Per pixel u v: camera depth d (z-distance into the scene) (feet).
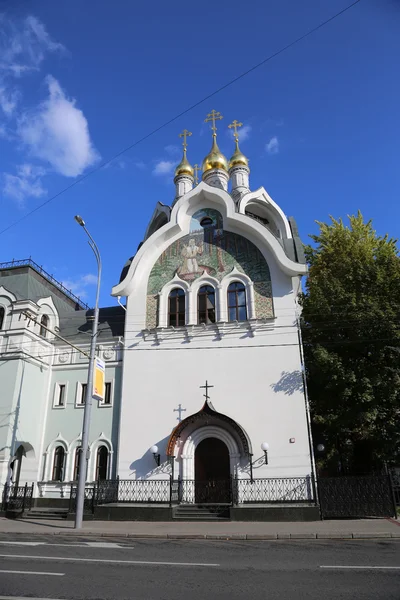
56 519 60.49
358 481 54.08
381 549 33.58
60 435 75.36
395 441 67.51
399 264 75.25
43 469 73.82
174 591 21.79
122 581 23.82
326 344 71.61
